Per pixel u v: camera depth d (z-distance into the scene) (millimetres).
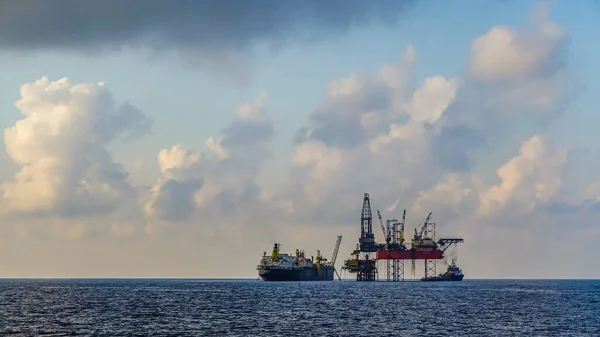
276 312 188375
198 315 177625
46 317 171250
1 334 133000
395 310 196750
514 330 142875
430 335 133250
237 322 157500
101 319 165125
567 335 135000
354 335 132625
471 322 159250
